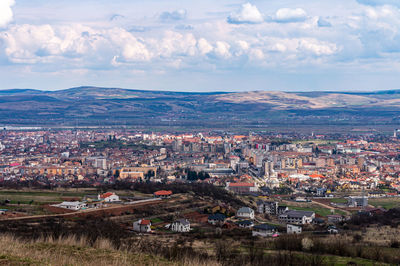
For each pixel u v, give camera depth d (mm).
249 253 101188
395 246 135750
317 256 97188
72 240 80438
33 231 147500
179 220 195750
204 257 85938
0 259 59594
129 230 184250
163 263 69688
